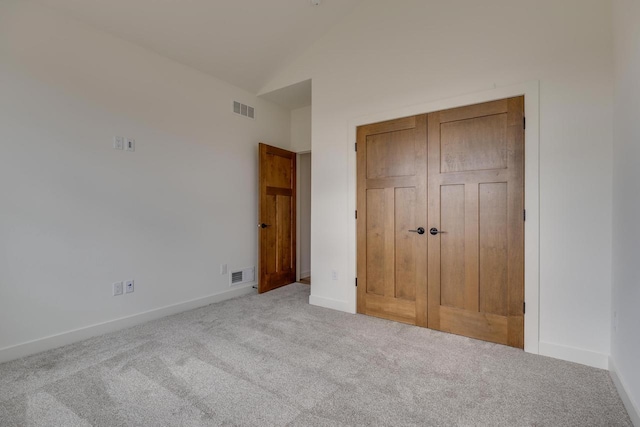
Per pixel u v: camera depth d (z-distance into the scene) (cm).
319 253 362
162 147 326
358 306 336
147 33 296
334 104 352
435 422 162
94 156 275
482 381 200
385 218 317
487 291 263
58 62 254
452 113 279
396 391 190
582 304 223
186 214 349
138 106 306
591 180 220
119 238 292
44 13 246
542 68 238
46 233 247
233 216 403
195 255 358
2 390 190
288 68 394
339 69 348
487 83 262
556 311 232
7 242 229
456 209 277
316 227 365
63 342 255
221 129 388
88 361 227
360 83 333
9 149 229
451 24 279
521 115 247
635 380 159
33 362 226
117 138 290
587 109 222
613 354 204
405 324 302
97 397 183
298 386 195
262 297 400
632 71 169
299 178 502
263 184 422
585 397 183
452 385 196
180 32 305
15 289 232
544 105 237
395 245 311
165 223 329
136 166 304
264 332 282
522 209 247
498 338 258
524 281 245
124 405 175
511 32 251
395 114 308
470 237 270
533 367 218
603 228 216
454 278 278
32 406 174
